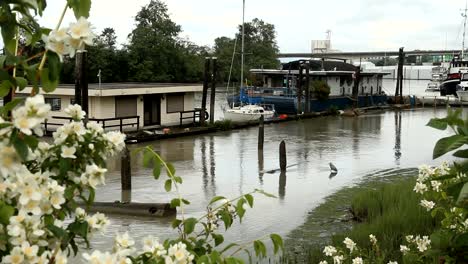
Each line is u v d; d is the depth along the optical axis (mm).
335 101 48375
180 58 67625
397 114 47812
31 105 1794
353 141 31047
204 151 26766
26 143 1847
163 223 13594
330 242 11242
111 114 30828
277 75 49719
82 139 2258
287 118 41469
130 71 62781
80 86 24703
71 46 2008
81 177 2191
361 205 14383
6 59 2105
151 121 33750
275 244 3459
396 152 27047
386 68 146000
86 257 2039
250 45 85250
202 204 15945
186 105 36156
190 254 2801
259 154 26031
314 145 29344
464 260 3418
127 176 17469
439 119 2979
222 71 79000
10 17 2092
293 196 17172
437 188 4766
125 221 13727
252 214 14633
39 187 1970
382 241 9867
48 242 2098
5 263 1832
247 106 40688
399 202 13086
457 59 74875
